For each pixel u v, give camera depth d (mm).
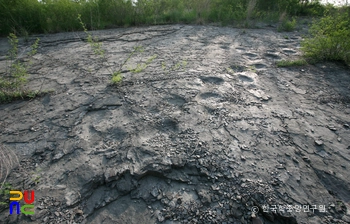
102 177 1592
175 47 4617
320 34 3953
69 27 6797
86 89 2840
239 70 3434
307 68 3547
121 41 5227
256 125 2141
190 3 8352
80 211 1402
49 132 2064
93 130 2070
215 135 1998
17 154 1818
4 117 2297
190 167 1685
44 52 4496
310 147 1884
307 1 9086
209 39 5289
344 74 3299
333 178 1611
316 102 2566
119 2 7211
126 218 1373
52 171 1663
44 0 6766
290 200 1462
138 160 1720
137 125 2121
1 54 4449
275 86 2936
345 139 1973
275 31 6359
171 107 2408
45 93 2748
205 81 3020
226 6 8352
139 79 3082
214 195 1495
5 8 6246
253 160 1747
